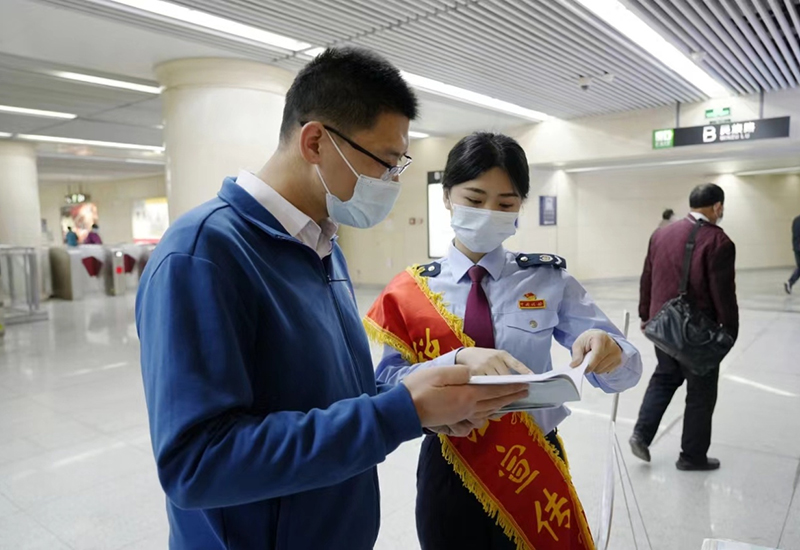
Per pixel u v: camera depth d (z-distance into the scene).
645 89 6.71
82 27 4.37
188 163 5.33
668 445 3.29
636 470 2.97
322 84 0.91
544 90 6.68
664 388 3.03
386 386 1.25
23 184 10.12
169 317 0.74
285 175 0.97
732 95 7.12
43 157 12.06
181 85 5.30
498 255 1.47
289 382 0.85
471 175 1.37
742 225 12.70
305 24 4.34
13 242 10.01
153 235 16.94
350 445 0.73
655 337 2.86
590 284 10.98
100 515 2.60
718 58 5.59
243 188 0.92
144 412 3.98
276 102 5.59
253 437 0.71
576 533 1.37
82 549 2.33
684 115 7.49
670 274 2.94
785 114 6.81
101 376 4.99
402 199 10.48
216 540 0.87
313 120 0.93
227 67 5.25
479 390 0.83
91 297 11.48
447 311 1.42
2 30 4.42
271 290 0.86
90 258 11.51
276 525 0.87
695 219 2.92
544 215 9.71
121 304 10.27
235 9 4.03
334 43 4.80
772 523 2.43
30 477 3.00
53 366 5.39
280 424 0.73
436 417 0.80
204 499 0.70
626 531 2.39
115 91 6.45
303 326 0.89
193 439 0.70
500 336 1.39
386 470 3.06
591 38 4.89
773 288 10.09
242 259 0.83
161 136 9.52
